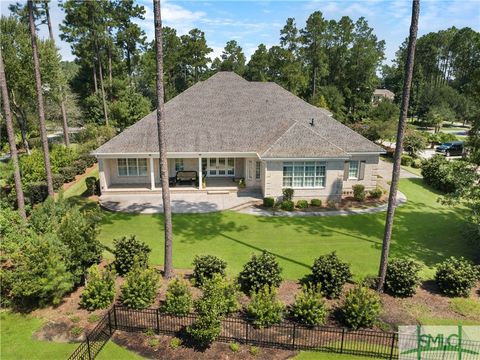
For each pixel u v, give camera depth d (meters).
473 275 14.73
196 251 18.59
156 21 13.44
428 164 33.28
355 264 17.47
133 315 13.31
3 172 18.33
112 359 11.23
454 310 13.77
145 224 22.27
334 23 87.00
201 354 11.46
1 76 18.02
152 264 17.06
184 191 27.89
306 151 25.77
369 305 12.57
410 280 14.35
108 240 19.80
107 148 27.00
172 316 13.17
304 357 11.35
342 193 28.12
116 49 60.75
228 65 95.75
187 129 29.09
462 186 19.62
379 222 23.17
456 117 77.44
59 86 38.41
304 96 86.31
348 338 12.10
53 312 13.52
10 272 14.12
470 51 91.12
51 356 11.30
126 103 51.06
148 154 26.92
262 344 11.82
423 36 105.44
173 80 83.50
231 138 28.88
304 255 18.38
